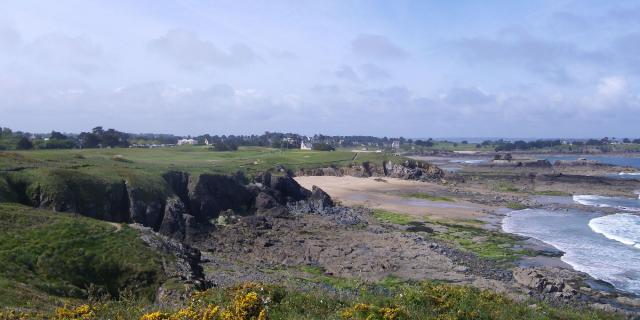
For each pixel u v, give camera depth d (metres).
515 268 39.59
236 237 50.00
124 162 71.62
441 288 17.72
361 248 46.59
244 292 16.06
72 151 91.75
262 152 145.00
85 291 24.84
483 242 50.97
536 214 71.19
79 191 48.78
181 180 63.78
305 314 14.76
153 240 33.06
